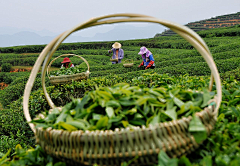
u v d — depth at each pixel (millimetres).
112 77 6750
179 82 3502
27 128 4137
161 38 31422
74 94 5336
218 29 30938
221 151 1340
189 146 1235
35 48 28594
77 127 1340
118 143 1156
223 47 13602
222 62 8055
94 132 1215
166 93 1774
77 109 1570
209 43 20625
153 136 1168
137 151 1154
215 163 1274
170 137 1206
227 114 1819
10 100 8500
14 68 21047
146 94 1673
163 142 1176
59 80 5305
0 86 15820
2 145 3613
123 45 29766
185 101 1691
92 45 29656
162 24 1552
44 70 2037
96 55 23984
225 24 71375
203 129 1195
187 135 1241
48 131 1324
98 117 1433
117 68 11500
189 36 1568
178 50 20641
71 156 1231
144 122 1421
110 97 1552
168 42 25500
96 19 1597
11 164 1411
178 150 1204
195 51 13203
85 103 1607
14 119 4387
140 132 1167
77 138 1196
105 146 1187
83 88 5465
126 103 1489
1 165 1400
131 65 10344
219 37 25594
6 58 24594
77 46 29703
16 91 8484
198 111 1448
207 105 1619
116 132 1169
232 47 13297
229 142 1425
